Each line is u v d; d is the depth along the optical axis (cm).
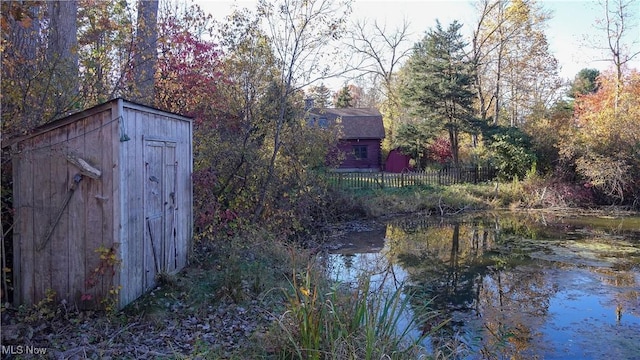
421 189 1998
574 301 733
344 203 1580
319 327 377
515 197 2023
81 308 498
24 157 495
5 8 416
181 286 591
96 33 835
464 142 2853
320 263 873
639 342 574
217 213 845
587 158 2022
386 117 3844
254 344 434
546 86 3173
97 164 493
